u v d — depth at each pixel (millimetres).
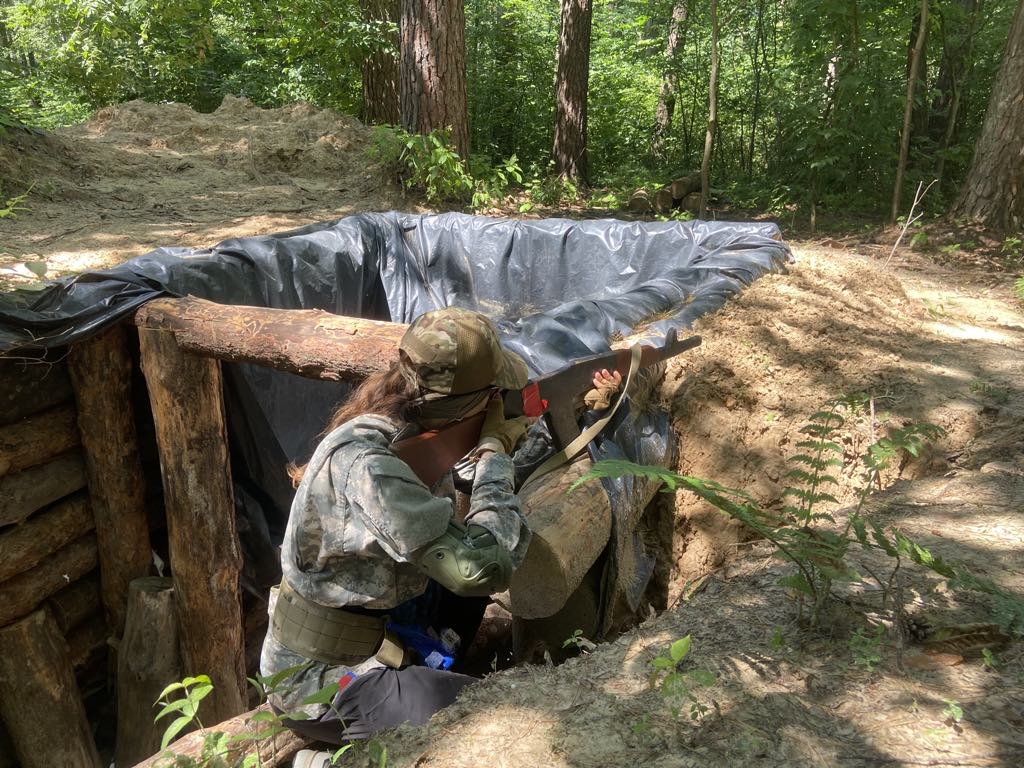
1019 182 10078
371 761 1947
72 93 16625
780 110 14312
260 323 3848
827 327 5352
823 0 11398
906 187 12508
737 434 4426
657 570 4375
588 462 3303
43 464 4262
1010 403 4434
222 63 17609
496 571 1850
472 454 2115
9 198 7836
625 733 1888
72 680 4316
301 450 5141
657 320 5070
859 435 4273
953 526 2818
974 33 12930
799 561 2184
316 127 11266
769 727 1847
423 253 7043
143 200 8656
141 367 4188
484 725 1982
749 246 6414
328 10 13008
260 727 2467
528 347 4211
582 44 14211
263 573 4953
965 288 7672
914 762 1710
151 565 4668
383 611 2141
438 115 10984
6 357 3855
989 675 1980
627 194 13094
